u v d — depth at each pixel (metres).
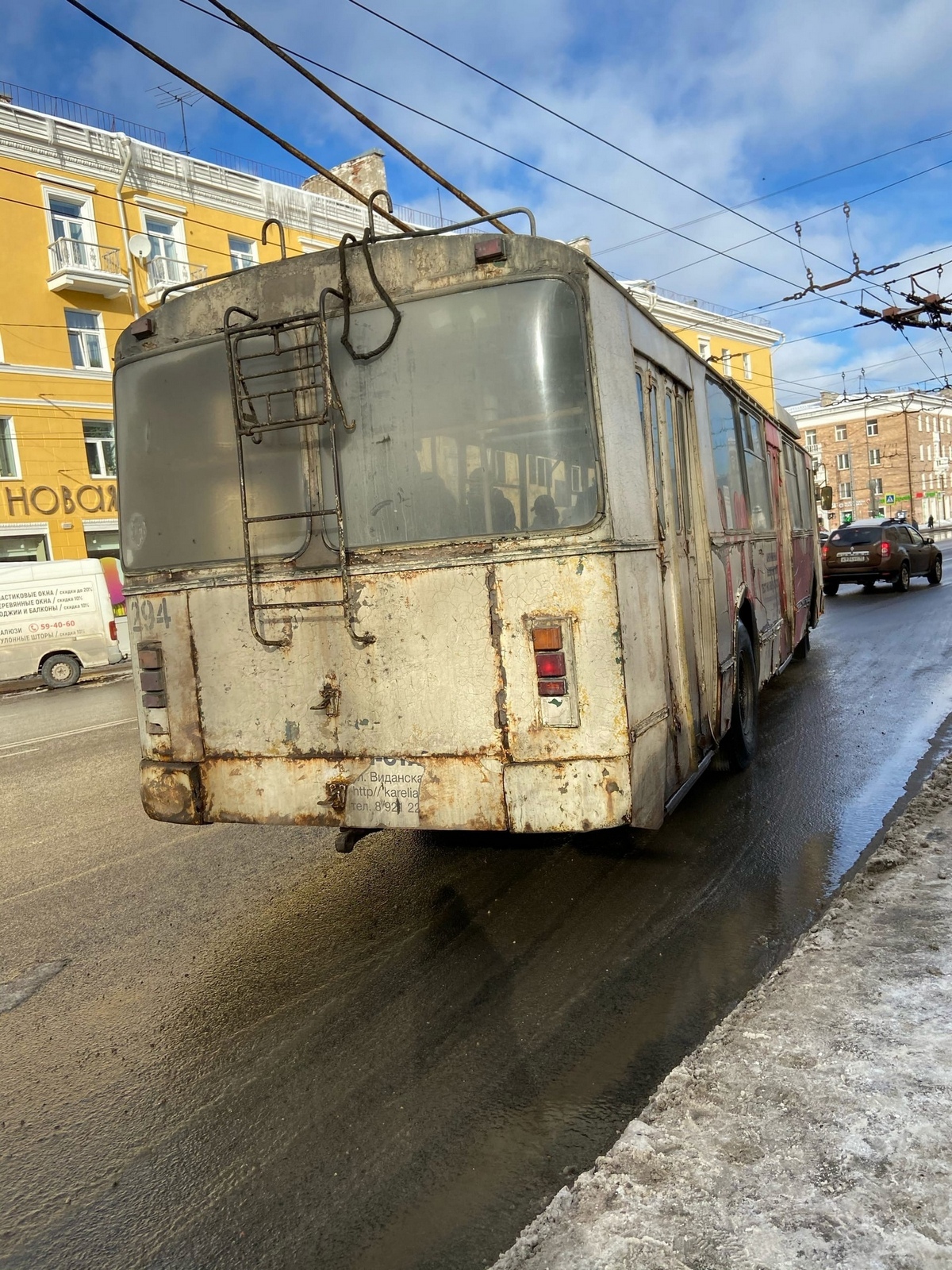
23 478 27.12
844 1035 2.96
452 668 4.05
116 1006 3.98
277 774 4.41
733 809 6.06
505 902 4.77
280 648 4.38
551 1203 2.46
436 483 4.08
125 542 4.77
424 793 4.11
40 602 19.42
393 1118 2.96
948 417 85.69
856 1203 2.24
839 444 83.00
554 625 3.88
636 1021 3.45
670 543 4.92
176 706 4.65
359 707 4.22
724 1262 2.10
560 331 3.92
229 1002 3.92
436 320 4.08
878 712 8.65
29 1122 3.13
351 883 5.27
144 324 4.70
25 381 27.06
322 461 4.26
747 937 4.11
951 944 3.48
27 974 4.39
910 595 21.61
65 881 5.73
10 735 12.38
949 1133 2.45
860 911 3.88
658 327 5.09
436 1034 3.48
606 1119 2.86
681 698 4.86
